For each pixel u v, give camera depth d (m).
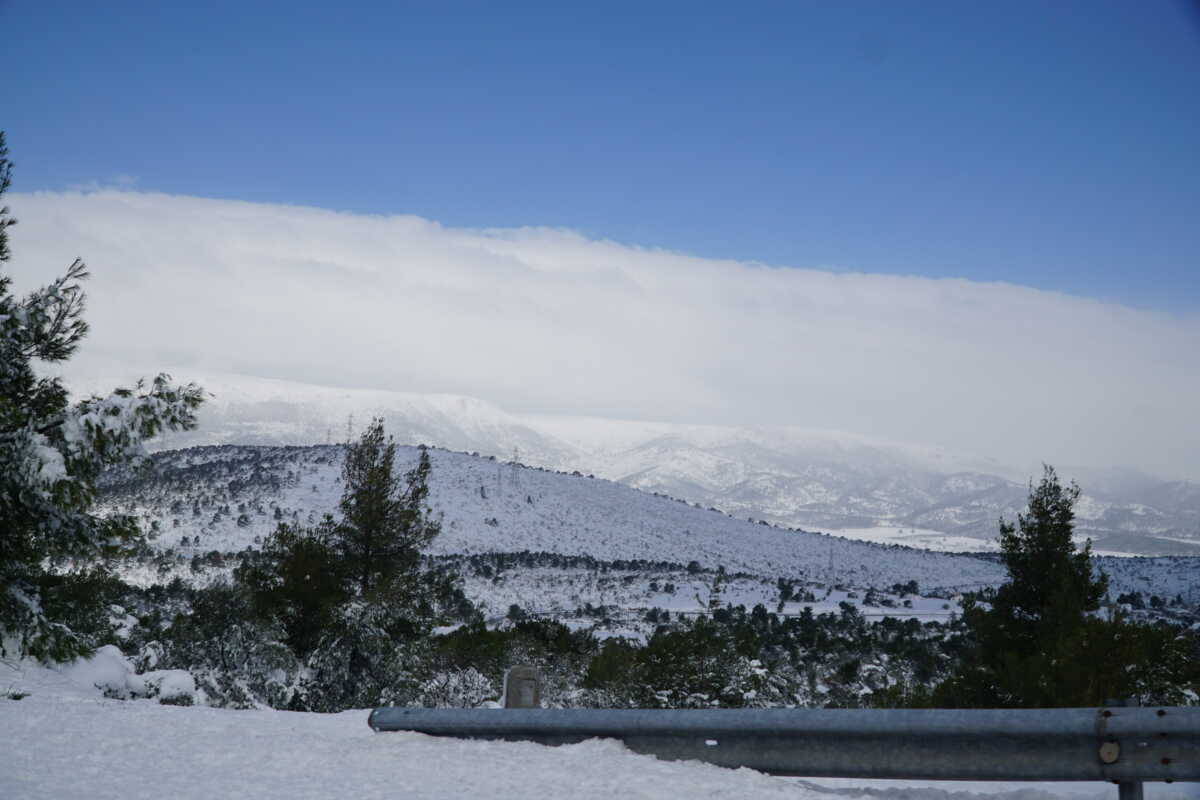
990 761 6.15
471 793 6.42
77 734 8.33
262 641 25.00
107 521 16.33
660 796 6.31
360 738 8.38
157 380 15.45
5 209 17.33
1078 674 17.55
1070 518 22.91
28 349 17.11
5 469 14.82
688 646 27.83
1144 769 5.75
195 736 8.45
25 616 16.02
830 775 6.66
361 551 28.22
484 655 30.72
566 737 7.89
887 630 100.44
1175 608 141.38
